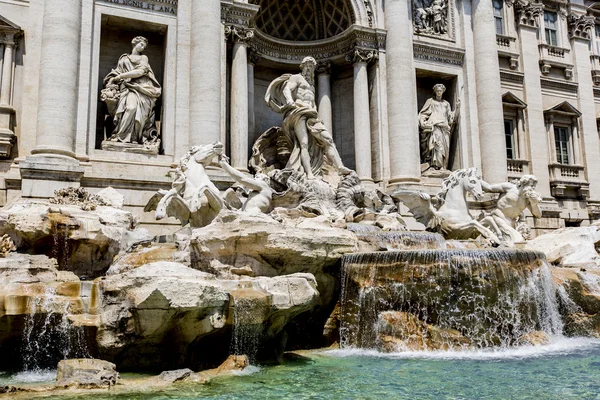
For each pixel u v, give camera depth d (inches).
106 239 557.0
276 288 456.1
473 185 795.4
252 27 954.1
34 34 794.2
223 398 338.6
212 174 820.0
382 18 1033.5
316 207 793.6
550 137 1240.2
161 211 615.5
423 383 382.3
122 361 417.1
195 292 393.7
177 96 845.2
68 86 762.8
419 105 1115.3
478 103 1099.3
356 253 569.0
